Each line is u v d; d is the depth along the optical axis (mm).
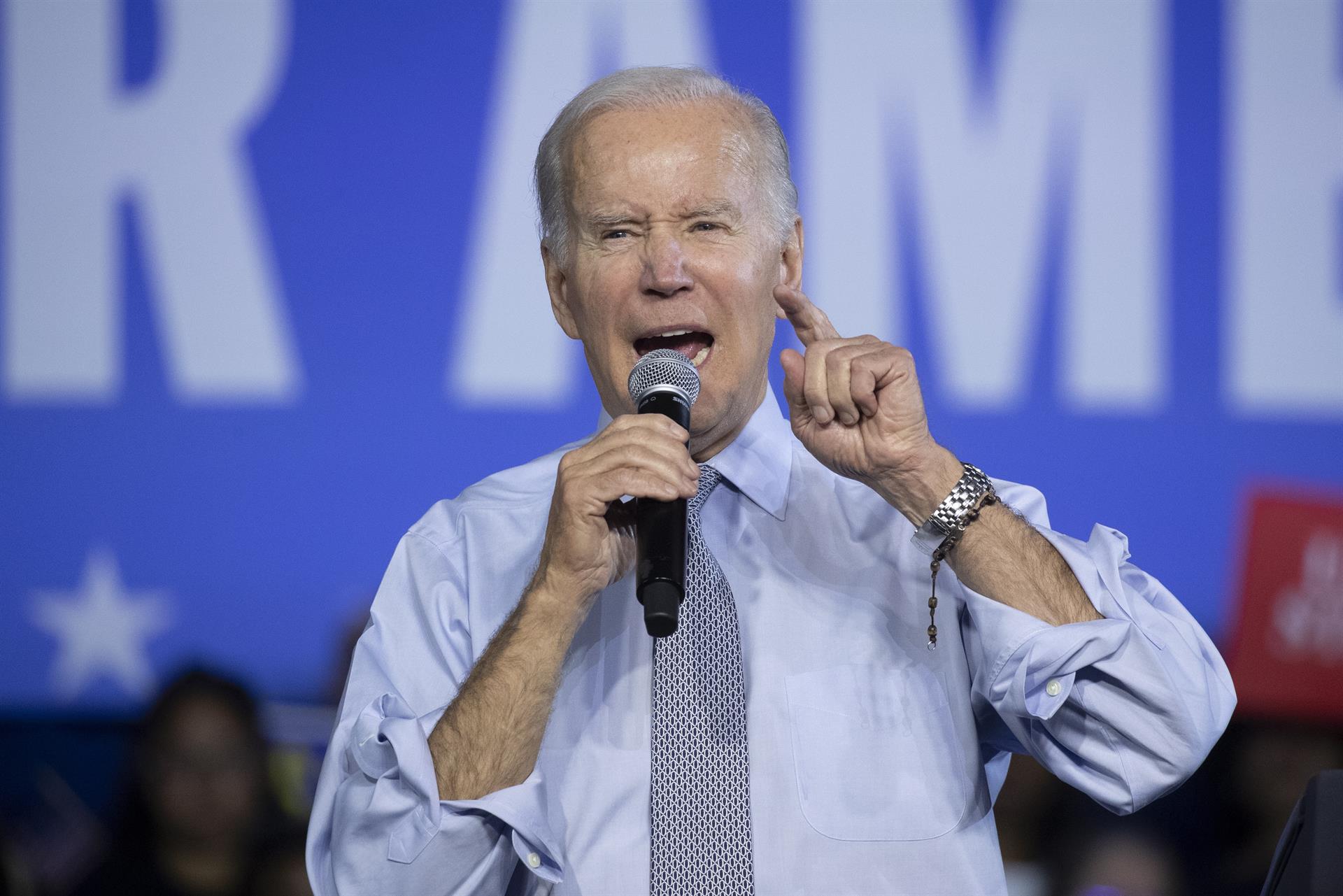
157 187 10281
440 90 10234
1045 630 4781
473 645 5336
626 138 5168
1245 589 9875
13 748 10078
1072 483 9938
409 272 10164
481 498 5676
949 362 9992
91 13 10352
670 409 4848
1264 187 10031
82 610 10141
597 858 4891
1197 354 9984
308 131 10250
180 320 10211
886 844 4867
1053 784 9828
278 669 10086
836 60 10117
